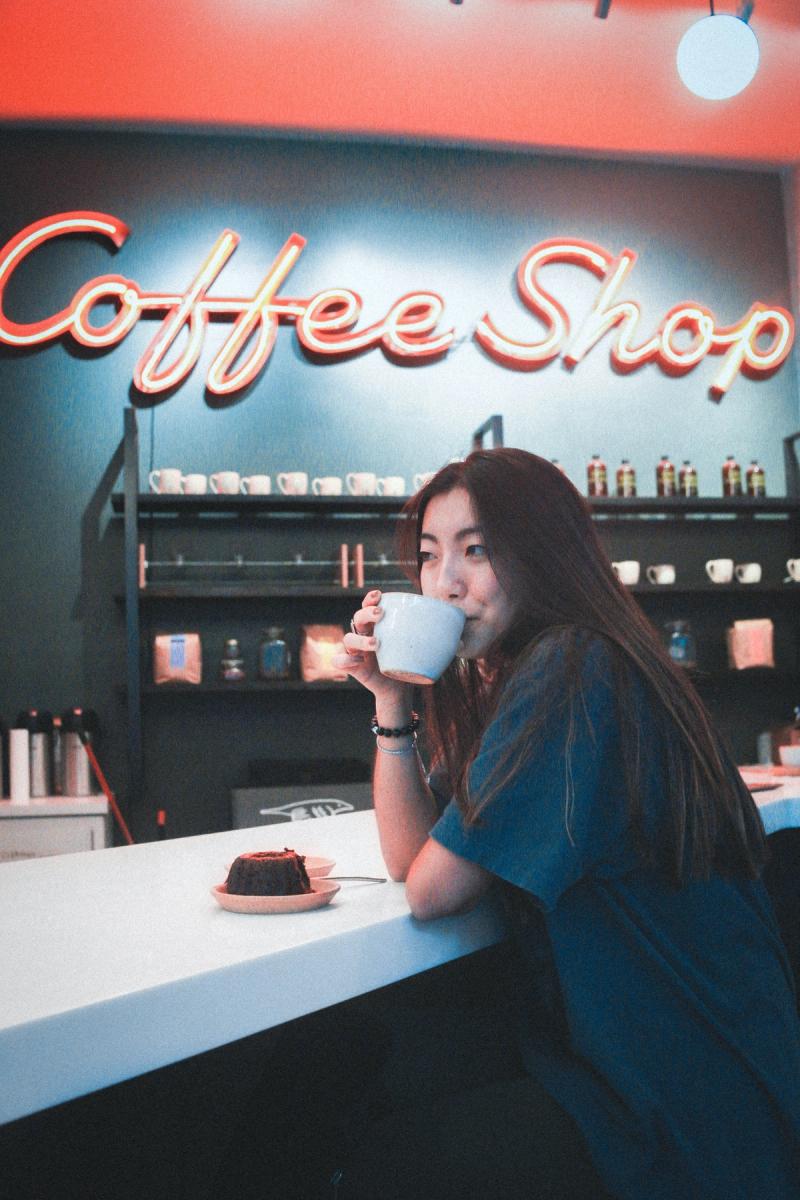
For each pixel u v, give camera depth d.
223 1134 1.23
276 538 4.91
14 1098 0.70
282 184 5.13
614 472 5.23
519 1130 1.01
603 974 1.03
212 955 0.90
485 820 1.04
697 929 1.06
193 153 5.08
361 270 5.14
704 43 3.43
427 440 5.08
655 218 5.45
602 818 1.04
